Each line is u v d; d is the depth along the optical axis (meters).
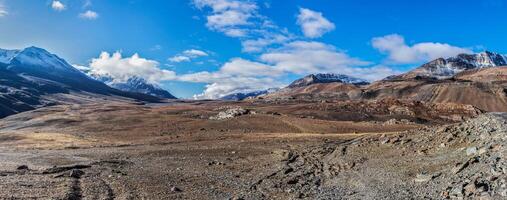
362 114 191.62
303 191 37.47
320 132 114.88
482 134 39.03
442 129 46.66
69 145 102.94
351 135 88.25
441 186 30.72
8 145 106.50
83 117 173.62
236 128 125.19
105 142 108.88
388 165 40.78
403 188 32.81
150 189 41.41
